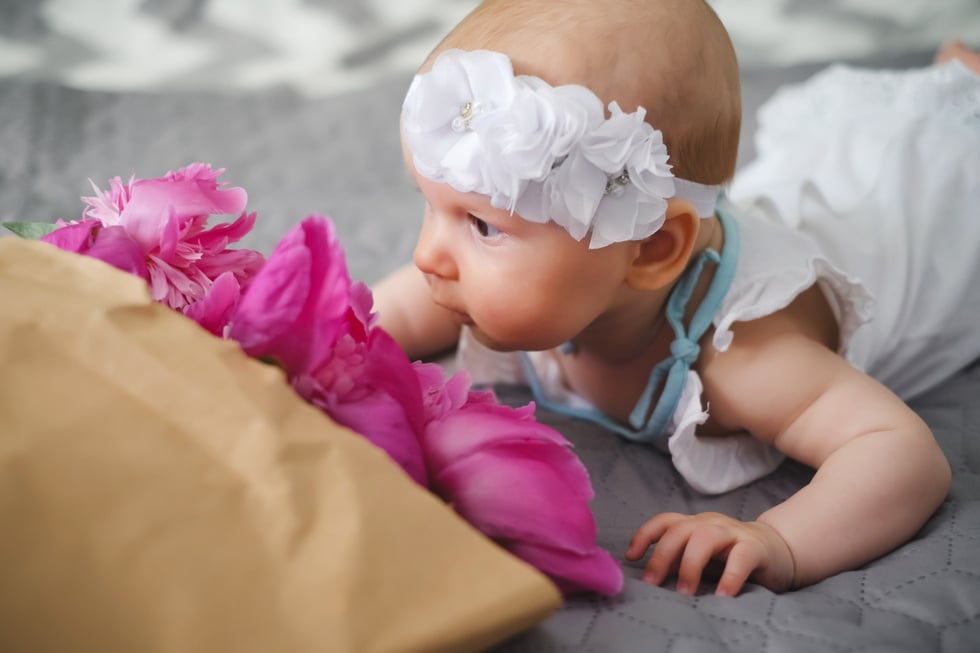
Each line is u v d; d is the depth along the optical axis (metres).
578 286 0.70
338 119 1.19
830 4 1.50
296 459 0.54
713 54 0.72
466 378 0.64
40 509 0.52
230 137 1.13
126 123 1.13
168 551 0.51
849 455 0.71
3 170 1.00
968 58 1.10
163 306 0.58
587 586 0.60
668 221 0.72
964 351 0.87
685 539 0.67
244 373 0.56
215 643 0.50
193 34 1.49
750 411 0.75
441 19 1.52
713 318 0.75
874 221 0.90
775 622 0.62
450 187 0.68
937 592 0.64
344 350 0.59
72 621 0.50
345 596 0.51
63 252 0.59
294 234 0.58
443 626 0.52
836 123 1.00
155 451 0.53
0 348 0.54
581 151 0.67
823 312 0.79
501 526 0.59
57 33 1.45
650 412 0.79
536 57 0.68
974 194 0.91
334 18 1.51
